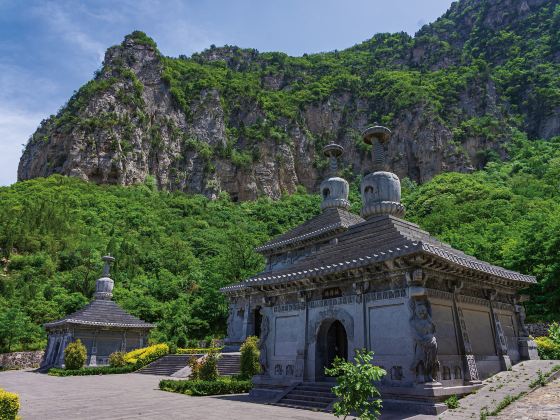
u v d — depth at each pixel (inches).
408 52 7322.8
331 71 7214.6
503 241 1879.9
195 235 3799.2
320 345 746.8
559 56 5925.2
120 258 2908.5
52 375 1464.1
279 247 1337.4
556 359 858.1
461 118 5378.9
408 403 574.6
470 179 3951.8
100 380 1247.5
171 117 5654.5
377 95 6269.7
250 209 4849.9
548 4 6875.0
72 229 3309.5
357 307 684.7
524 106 5511.8
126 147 4909.0
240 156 5506.9
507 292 815.7
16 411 461.7
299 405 673.0
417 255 589.0
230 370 1190.3
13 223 3193.9
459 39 7381.9
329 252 791.1
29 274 2573.8
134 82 5502.0
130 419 570.3
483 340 713.6
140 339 1807.3
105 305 1772.9
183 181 5182.1
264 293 865.5
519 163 4254.4
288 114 6092.5
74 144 4739.2
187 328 2058.3
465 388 615.2
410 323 600.4
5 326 1935.3
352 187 5364.2
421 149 5152.6
